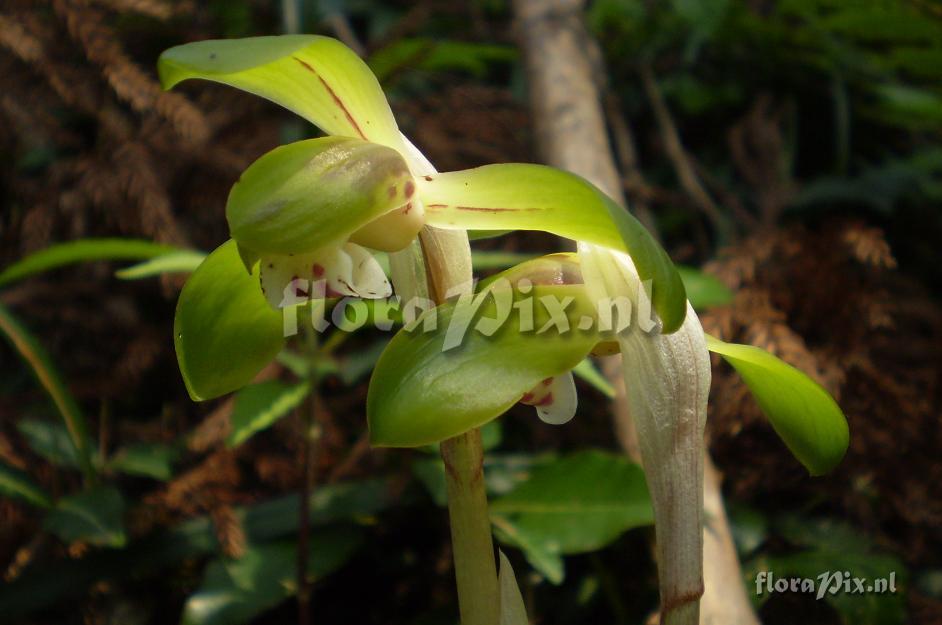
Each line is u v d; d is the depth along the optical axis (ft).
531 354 0.83
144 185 1.48
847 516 1.24
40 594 1.11
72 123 1.61
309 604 1.17
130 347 1.47
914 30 1.62
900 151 1.72
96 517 1.10
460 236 0.87
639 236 0.78
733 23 1.69
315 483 1.27
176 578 1.18
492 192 0.81
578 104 1.46
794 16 1.74
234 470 1.21
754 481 1.25
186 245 1.49
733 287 1.38
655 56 1.82
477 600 0.88
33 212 1.52
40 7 1.51
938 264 1.56
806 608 1.14
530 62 1.55
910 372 1.36
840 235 1.40
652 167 1.74
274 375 1.34
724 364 1.32
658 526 0.87
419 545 1.20
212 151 1.54
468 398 0.82
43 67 1.51
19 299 1.49
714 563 1.06
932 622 1.16
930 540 1.24
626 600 1.15
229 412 1.26
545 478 1.09
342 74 0.81
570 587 1.17
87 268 1.54
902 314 1.44
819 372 1.32
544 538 1.06
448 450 0.88
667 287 0.77
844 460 1.27
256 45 0.78
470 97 1.72
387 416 0.82
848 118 1.66
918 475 1.27
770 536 1.20
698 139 1.77
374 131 0.83
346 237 0.80
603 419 1.33
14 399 1.37
